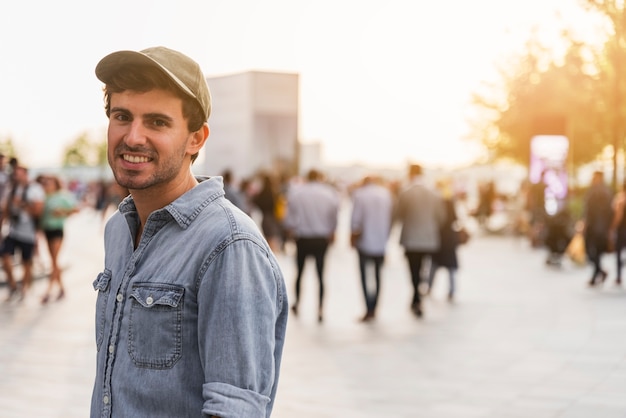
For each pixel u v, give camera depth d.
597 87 20.08
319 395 7.11
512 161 38.66
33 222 12.85
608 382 7.59
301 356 8.86
